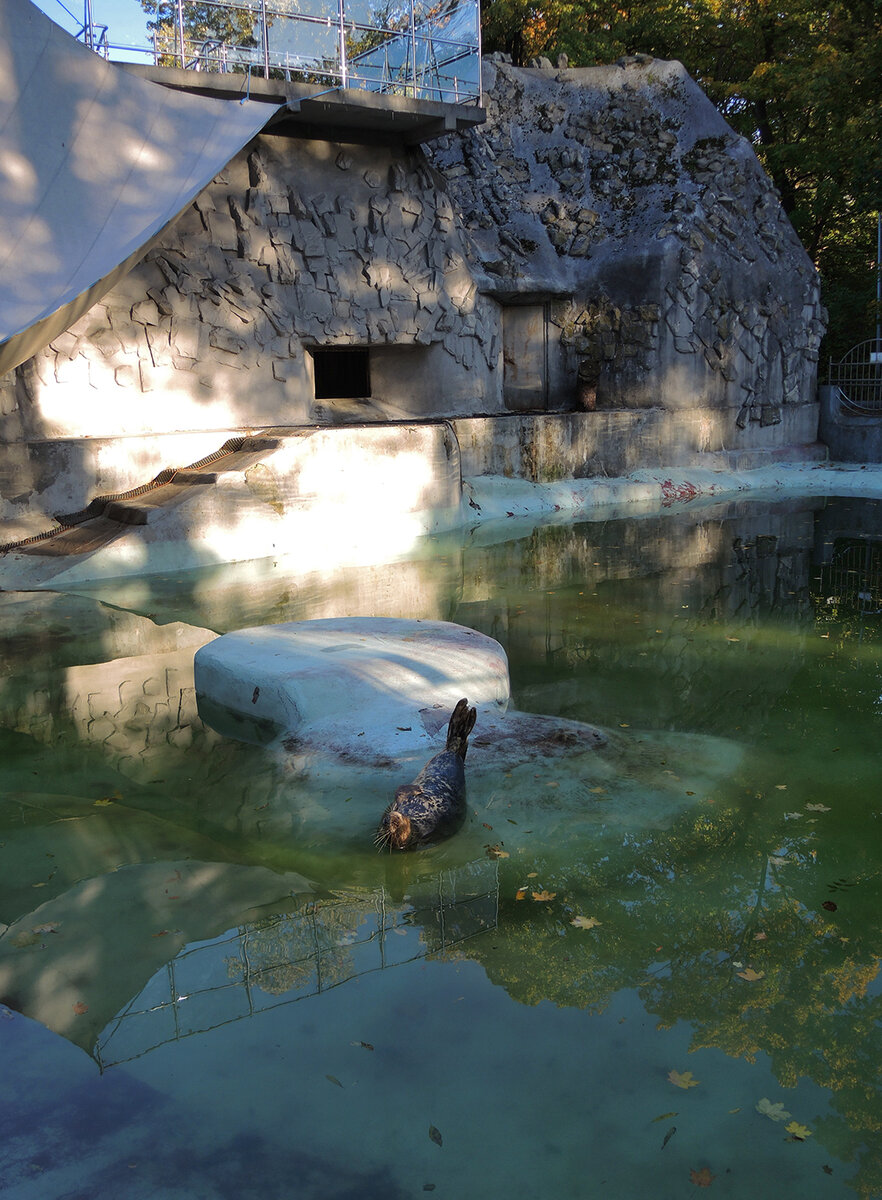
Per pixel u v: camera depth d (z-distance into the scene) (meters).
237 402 17.78
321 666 8.41
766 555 15.63
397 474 16.81
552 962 4.96
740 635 11.23
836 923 5.30
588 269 22.72
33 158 13.53
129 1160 3.66
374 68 17.61
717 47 30.75
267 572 14.23
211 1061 4.23
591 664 10.08
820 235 31.81
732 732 8.16
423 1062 4.22
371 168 19.11
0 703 9.08
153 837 6.46
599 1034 4.40
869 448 24.48
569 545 16.56
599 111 24.23
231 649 9.04
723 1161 3.66
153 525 14.05
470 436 19.45
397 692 8.17
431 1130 3.82
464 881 5.79
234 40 16.17
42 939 5.25
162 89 14.62
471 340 21.11
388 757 7.32
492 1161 3.66
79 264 13.19
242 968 4.97
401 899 5.63
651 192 23.20
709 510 20.09
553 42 30.36
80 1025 4.50
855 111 26.86
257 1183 3.55
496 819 6.51
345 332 18.88
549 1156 3.68
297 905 5.60
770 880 5.76
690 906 5.48
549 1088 4.05
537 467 20.50
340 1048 4.32
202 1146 3.74
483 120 18.64
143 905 5.60
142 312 16.52
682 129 23.83
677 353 22.42
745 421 23.81
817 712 8.68
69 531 14.73
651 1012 4.57
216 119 14.79
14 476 14.62
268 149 17.81
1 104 13.41
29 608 12.25
